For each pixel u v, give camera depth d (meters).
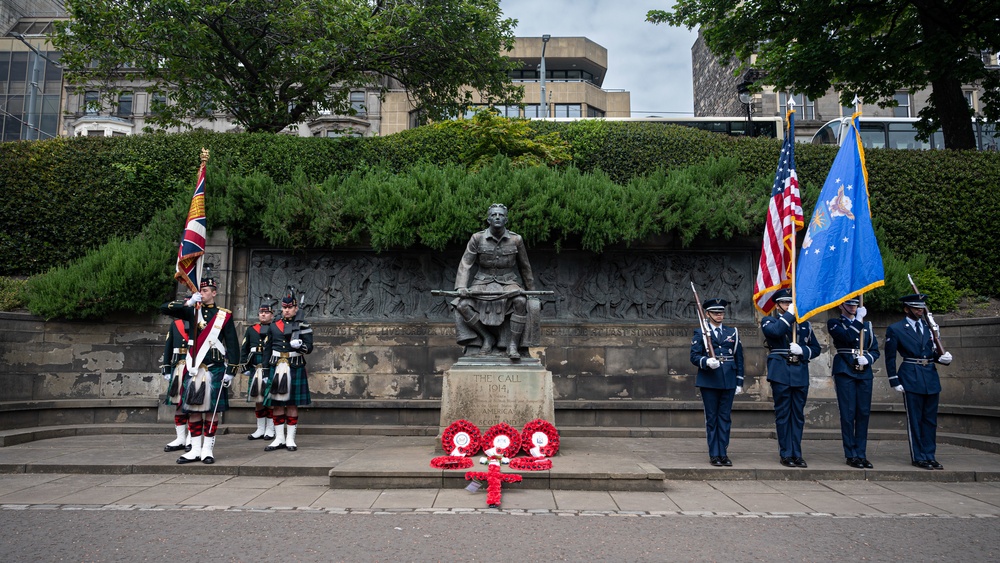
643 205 12.30
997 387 11.07
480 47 20.39
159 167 14.64
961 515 6.29
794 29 19.58
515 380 8.77
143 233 13.41
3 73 42.75
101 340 12.05
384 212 12.22
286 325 9.69
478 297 9.19
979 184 14.45
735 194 12.91
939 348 8.59
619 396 12.22
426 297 12.52
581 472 7.27
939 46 17.55
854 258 8.91
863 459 8.34
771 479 8.04
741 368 8.59
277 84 20.23
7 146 14.41
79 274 12.12
